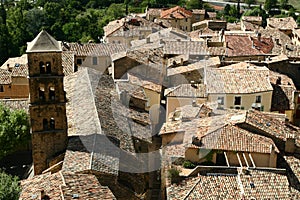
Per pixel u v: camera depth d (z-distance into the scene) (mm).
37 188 42219
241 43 102875
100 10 175000
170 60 85125
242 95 71250
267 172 50031
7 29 120062
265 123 58719
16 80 83312
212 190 47500
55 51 48906
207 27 145750
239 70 76438
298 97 77062
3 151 61906
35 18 138875
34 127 51094
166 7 193250
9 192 41438
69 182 41719
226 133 54406
